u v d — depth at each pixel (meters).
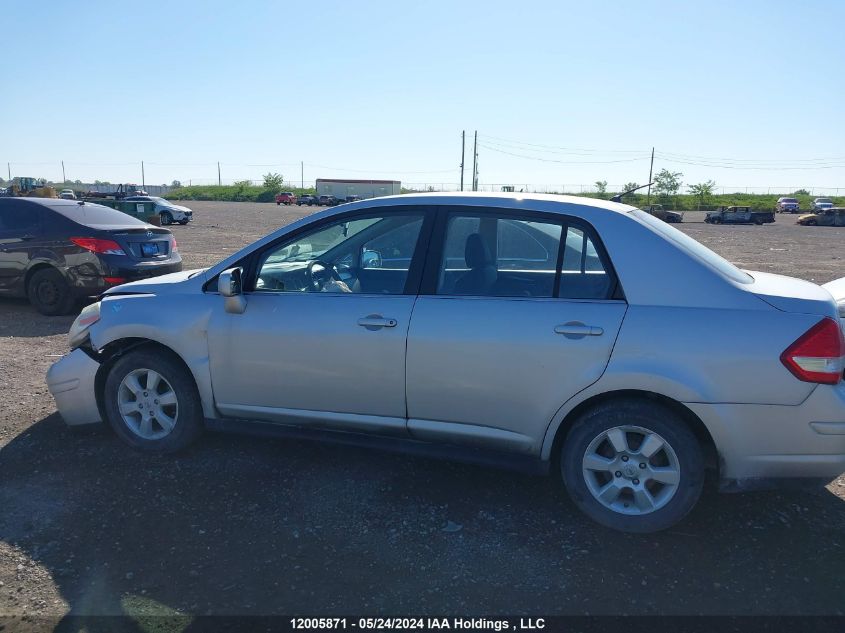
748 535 3.51
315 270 4.26
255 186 105.88
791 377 3.22
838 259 20.83
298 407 4.05
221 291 3.97
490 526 3.58
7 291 9.31
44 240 8.91
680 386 3.30
